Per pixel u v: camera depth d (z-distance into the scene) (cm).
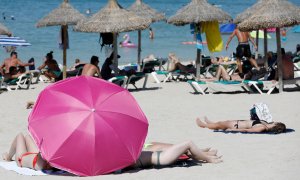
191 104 2538
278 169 1380
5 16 9994
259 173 1349
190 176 1339
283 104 2455
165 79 3488
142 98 2759
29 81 3269
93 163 1348
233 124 1875
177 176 1341
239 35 3431
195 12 3328
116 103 1391
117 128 1359
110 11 3089
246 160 1482
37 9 11712
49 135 1355
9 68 3278
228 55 5584
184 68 3481
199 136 1830
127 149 1362
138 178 1332
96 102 1375
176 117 2208
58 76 3584
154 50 6072
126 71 3081
